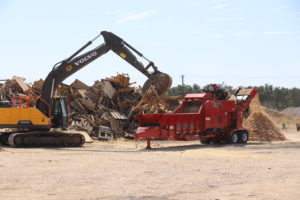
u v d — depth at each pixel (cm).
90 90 3684
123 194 1139
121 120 3584
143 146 2791
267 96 11156
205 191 1178
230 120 2989
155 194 1140
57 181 1329
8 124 2506
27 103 2577
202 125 2823
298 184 1279
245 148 2566
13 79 3616
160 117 2580
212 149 2492
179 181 1333
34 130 2580
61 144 2625
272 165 1705
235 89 3114
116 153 2194
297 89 11138
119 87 3772
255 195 1123
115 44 2919
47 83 2705
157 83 3052
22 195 1122
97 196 1114
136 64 2998
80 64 2806
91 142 2919
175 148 2578
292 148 2559
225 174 1468
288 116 8600
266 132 3356
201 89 3039
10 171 1527
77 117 3447
